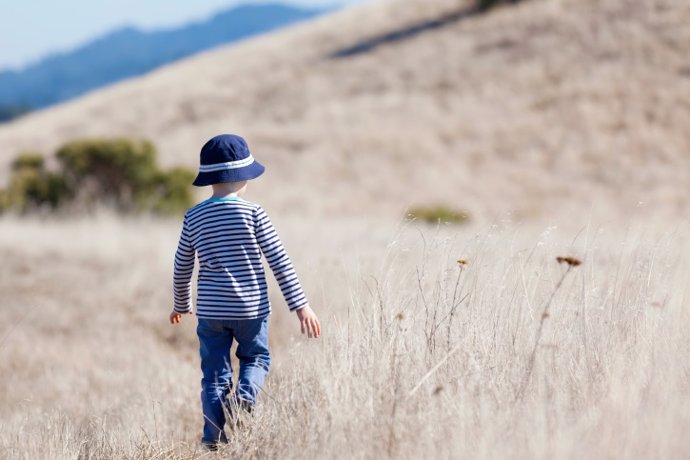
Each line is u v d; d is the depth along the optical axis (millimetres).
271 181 52344
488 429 5086
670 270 7988
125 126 70500
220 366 6770
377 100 65438
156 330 14328
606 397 5543
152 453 6668
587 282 7641
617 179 48812
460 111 60656
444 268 7457
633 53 63469
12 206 32969
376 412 5812
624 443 4695
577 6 73562
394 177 52000
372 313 7094
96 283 17766
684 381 5891
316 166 54031
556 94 60156
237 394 6656
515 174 51188
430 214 35375
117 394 9898
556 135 54969
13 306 15859
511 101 60812
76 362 12086
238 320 6652
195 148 59812
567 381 6148
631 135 53562
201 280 6793
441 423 5543
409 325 6840
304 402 6473
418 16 86812
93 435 7180
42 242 22672
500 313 7062
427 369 6391
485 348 6578
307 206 47812
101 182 34281
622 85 59500
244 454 6168
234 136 6984
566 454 4656
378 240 20953
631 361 6293
